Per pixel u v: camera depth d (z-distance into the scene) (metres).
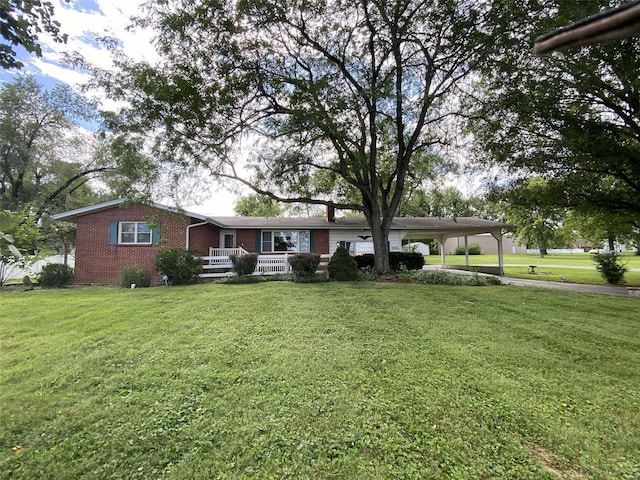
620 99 8.66
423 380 3.33
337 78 10.36
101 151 19.02
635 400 2.97
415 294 8.12
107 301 7.48
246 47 9.08
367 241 16.25
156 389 3.16
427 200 28.31
